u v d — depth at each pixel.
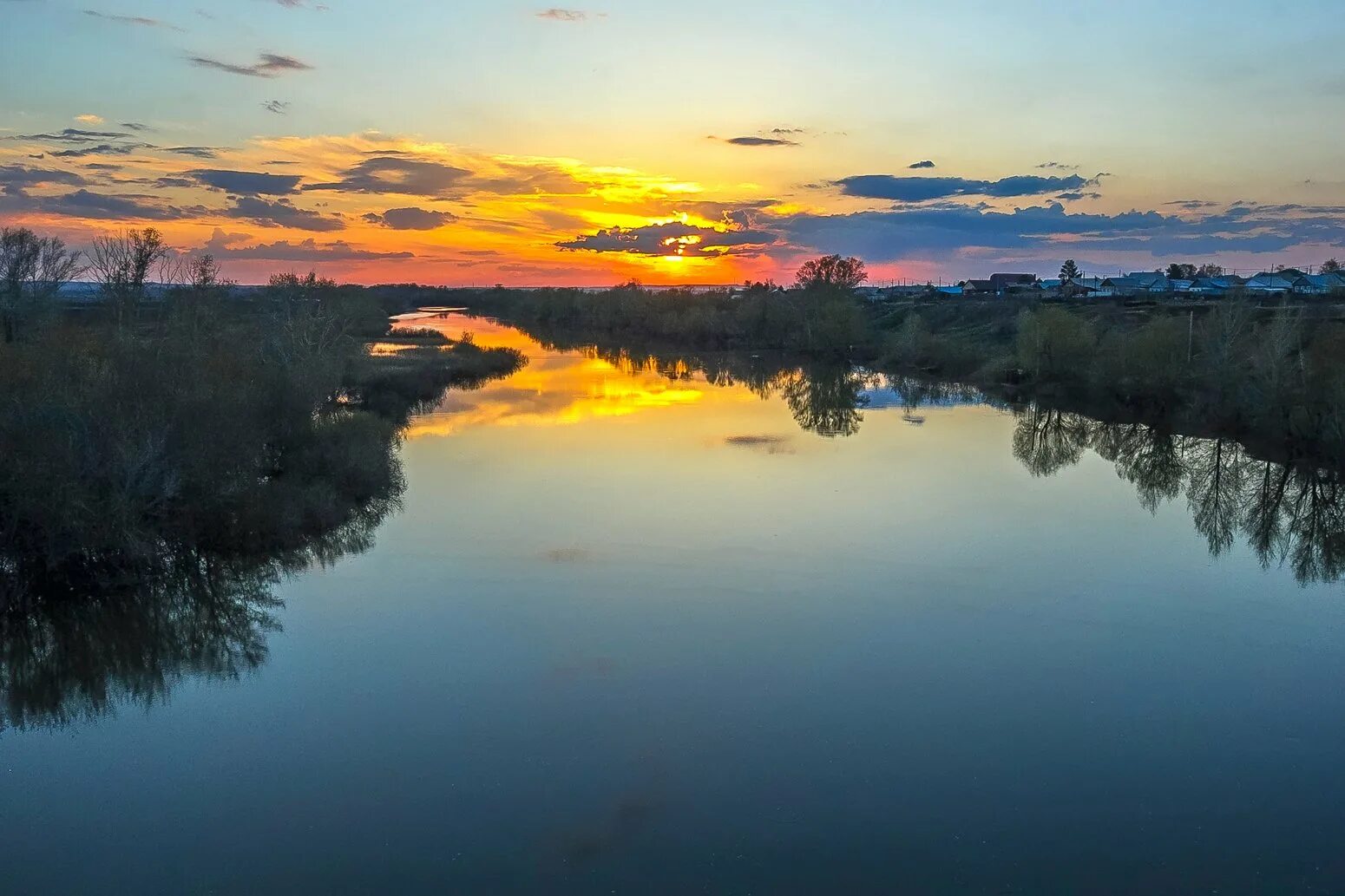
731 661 16.25
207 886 10.57
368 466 26.17
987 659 16.39
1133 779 12.62
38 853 11.17
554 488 27.64
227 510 21.25
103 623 18.58
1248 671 15.95
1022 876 10.64
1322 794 12.24
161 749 13.66
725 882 10.55
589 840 11.34
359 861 10.98
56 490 17.72
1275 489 29.27
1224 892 10.38
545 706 14.66
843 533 23.42
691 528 23.67
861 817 11.77
